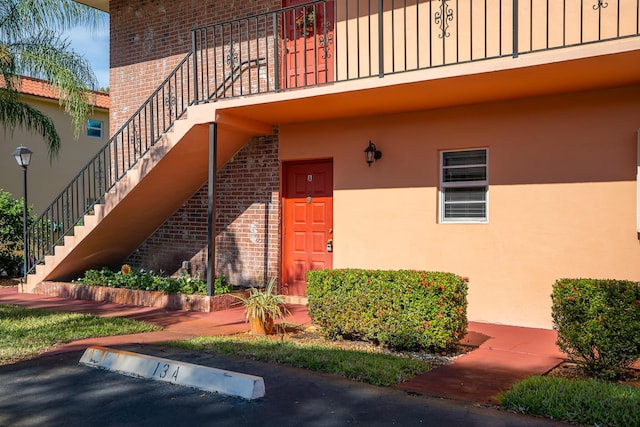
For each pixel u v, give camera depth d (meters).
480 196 7.80
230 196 10.18
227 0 10.17
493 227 7.51
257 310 6.83
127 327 7.27
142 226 10.76
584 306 4.95
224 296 8.80
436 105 7.79
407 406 4.34
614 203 6.71
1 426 4.02
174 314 8.37
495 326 7.30
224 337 6.65
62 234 10.91
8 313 8.34
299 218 9.55
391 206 8.34
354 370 5.14
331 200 9.24
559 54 5.66
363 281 6.14
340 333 6.50
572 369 5.36
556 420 4.02
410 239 8.16
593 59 5.58
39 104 17.73
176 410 4.33
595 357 5.04
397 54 8.35
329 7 9.23
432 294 5.71
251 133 9.43
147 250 11.36
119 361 5.42
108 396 4.66
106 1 12.00
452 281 5.76
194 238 10.68
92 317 8.00
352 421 4.06
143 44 11.30
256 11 9.85
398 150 8.30
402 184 8.26
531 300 7.21
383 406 4.35
